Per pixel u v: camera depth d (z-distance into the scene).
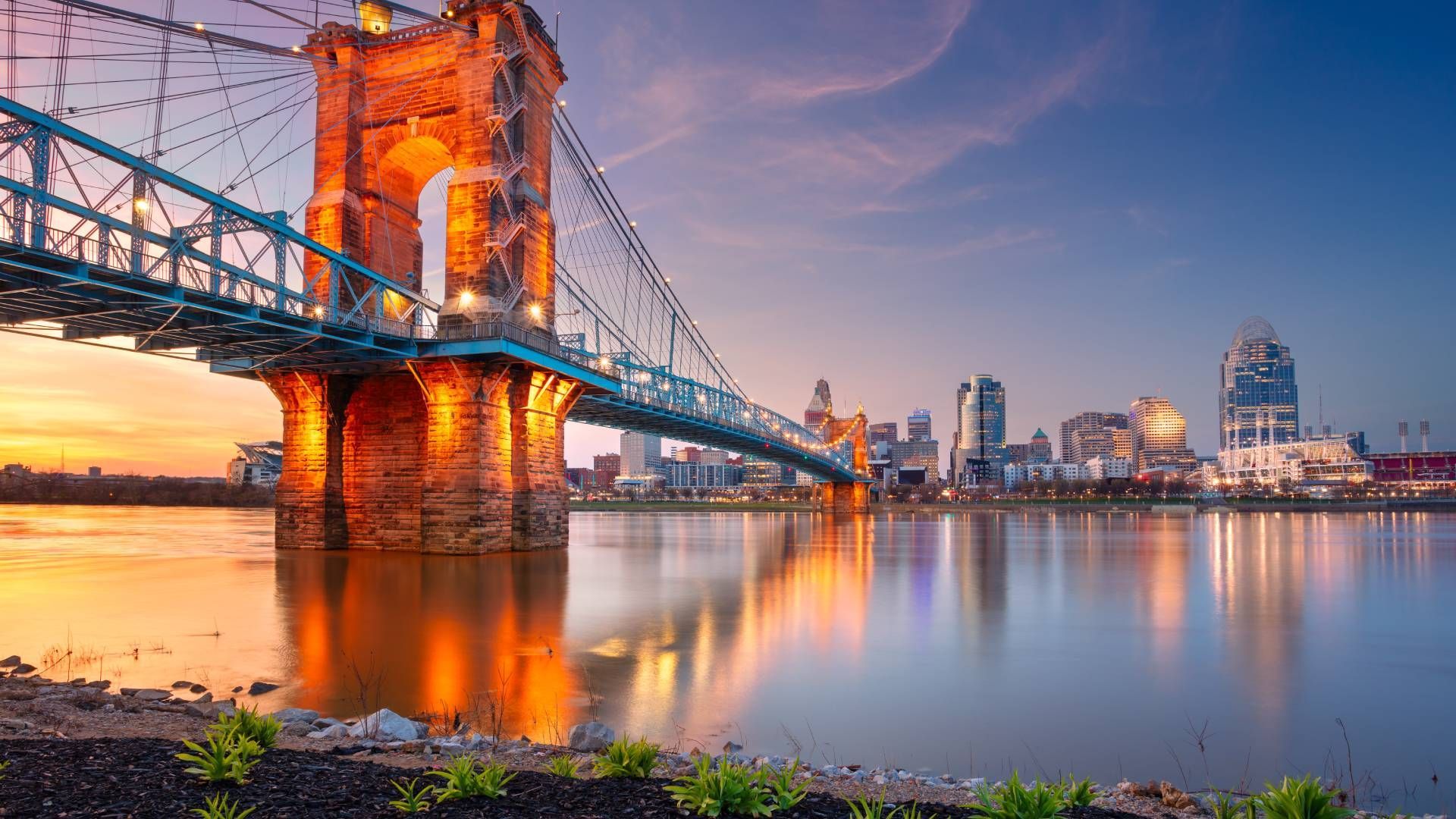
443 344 52.78
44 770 8.70
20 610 32.09
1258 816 8.64
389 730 13.33
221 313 42.03
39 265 34.44
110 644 25.39
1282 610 37.94
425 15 56.66
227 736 9.64
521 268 57.59
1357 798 14.90
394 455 58.88
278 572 45.84
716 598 39.47
